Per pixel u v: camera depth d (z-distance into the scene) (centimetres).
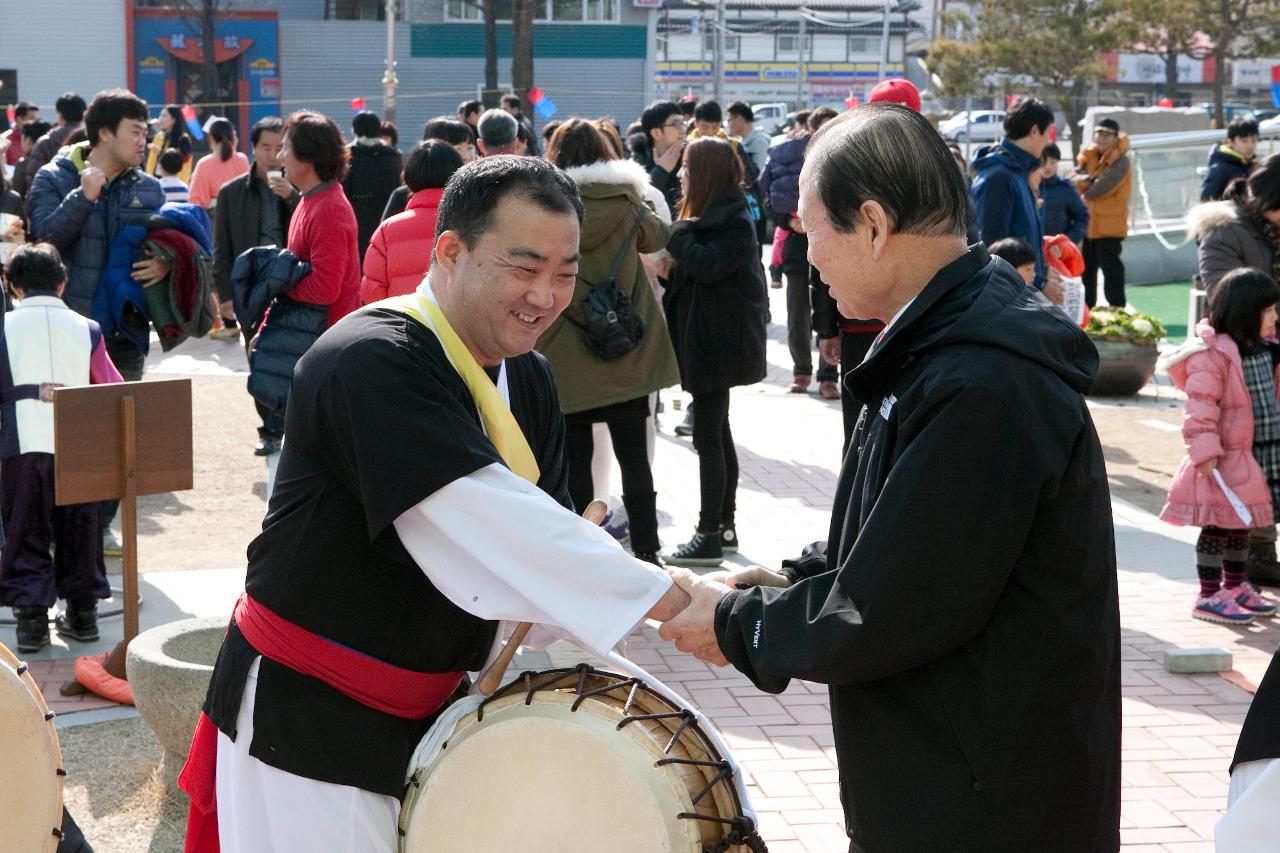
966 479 203
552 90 3869
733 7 6456
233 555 667
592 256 565
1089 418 216
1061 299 832
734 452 661
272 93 3706
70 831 343
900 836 219
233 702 245
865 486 222
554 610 232
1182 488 583
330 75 3731
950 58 4134
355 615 238
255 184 955
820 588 218
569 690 245
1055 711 213
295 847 241
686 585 238
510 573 231
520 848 237
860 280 222
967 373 206
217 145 1290
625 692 244
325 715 240
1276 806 199
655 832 227
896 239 218
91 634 547
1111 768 222
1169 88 4391
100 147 668
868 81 6481
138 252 672
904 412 214
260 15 3672
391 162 1005
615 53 3869
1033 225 723
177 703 393
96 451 479
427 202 596
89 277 665
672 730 238
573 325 562
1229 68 5712
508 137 703
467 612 244
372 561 238
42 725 276
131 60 3597
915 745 217
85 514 539
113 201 670
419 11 3753
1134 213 1736
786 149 1039
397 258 591
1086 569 214
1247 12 3950
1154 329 1052
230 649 249
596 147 566
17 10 3519
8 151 1455
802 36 5575
